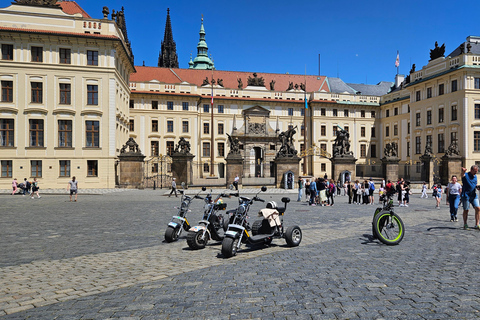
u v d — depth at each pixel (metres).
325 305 6.00
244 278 7.62
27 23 43.69
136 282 7.48
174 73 76.19
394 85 82.44
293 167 44.72
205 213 11.41
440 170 49.47
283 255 9.80
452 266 8.37
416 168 52.97
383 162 47.84
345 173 44.66
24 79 43.69
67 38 44.34
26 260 9.51
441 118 57.22
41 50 44.41
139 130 67.31
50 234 13.34
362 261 8.95
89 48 45.38
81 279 7.78
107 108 45.66
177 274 8.06
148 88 68.25
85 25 45.22
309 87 81.19
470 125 52.28
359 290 6.73
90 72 45.19
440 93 57.78
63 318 5.63
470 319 5.41
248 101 72.56
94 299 6.49
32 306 6.19
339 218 17.59
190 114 69.75
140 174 43.84
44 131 44.12
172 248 10.96
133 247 11.11
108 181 45.38
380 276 7.61
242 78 79.50
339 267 8.39
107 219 17.33
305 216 18.42
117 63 48.53
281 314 5.65
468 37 59.94
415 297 6.33
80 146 44.88
